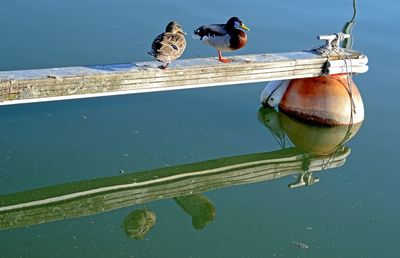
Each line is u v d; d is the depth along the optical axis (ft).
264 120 34.71
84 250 23.06
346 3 53.31
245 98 36.91
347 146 33.14
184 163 29.81
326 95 33.47
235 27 29.99
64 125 31.71
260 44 41.98
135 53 38.78
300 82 34.14
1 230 24.25
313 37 43.78
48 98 26.89
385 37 45.91
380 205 27.53
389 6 53.21
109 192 27.37
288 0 53.11
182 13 47.03
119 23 44.27
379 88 38.70
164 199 27.61
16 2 47.73
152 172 28.89
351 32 46.24
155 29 43.19
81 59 37.29
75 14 45.85
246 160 30.78
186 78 29.50
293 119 34.60
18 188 26.76
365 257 23.67
